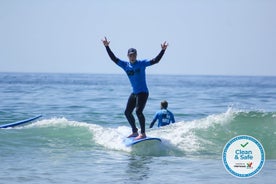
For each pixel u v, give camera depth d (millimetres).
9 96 137125
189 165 40281
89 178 35250
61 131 54406
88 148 47906
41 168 38594
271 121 52281
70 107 101625
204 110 100250
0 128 60938
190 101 129125
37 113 87625
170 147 46719
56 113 88312
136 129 47688
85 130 54188
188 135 49750
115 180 34719
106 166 39625
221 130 50938
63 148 47594
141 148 46188
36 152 45469
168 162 41500
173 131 51062
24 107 99625
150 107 105062
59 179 34844
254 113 54312
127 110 46938
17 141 50219
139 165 40062
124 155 44688
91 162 41281
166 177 35719
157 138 45844
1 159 42000
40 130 54969
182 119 83250
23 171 37375
